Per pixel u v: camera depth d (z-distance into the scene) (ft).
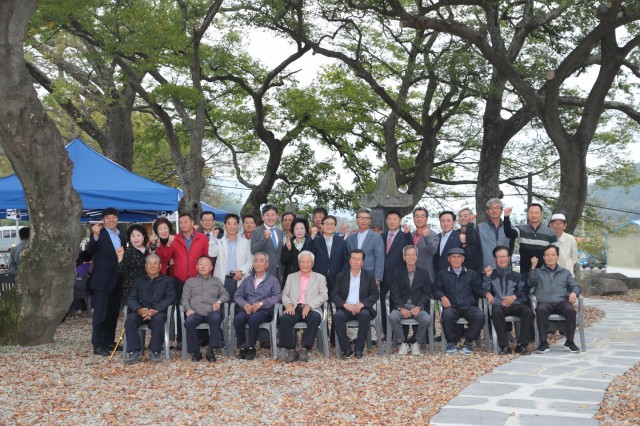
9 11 26.40
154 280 26.84
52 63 64.18
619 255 95.50
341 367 24.50
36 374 23.61
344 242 28.86
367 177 79.71
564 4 42.93
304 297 26.66
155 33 46.29
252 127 71.92
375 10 48.16
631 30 50.08
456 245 28.94
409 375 22.88
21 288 29.32
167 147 87.61
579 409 18.03
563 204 51.65
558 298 27.68
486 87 52.90
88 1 45.42
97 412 18.57
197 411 18.51
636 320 37.96
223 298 26.86
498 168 61.98
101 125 87.40
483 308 27.94
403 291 27.84
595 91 50.39
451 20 46.57
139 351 25.96
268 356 27.09
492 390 20.39
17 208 36.19
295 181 80.02
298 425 17.02
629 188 80.12
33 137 27.07
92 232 30.66
